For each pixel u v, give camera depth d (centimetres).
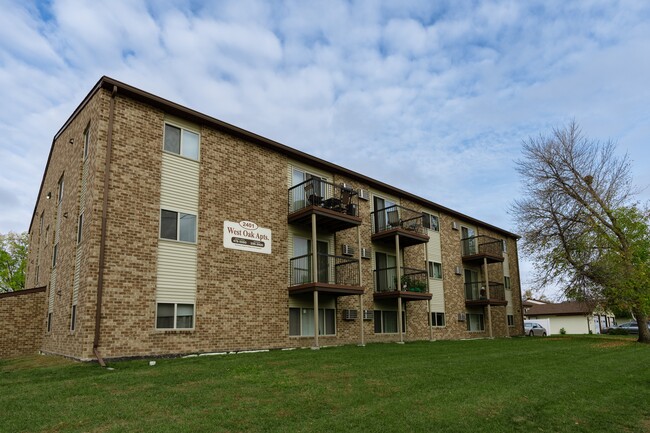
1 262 4069
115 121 1298
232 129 1567
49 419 641
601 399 866
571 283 2555
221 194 1519
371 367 1106
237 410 699
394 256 2262
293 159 1806
